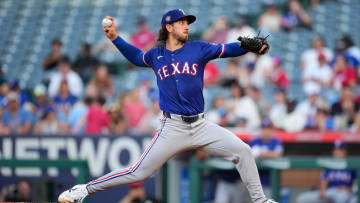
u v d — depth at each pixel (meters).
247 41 14.06
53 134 30.69
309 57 43.22
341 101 37.84
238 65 43.88
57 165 27.69
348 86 40.28
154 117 36.28
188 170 29.25
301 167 26.38
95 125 34.41
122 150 29.80
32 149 30.89
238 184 28.00
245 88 39.44
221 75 44.22
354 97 39.53
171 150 14.77
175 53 14.72
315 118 36.56
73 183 29.72
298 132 30.64
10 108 37.31
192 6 56.25
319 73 42.69
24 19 58.28
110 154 29.88
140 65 15.35
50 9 59.06
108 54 49.25
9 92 41.25
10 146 31.14
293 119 37.59
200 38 53.09
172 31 14.73
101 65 46.31
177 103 14.60
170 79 14.66
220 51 14.48
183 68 14.55
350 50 44.44
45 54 53.56
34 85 49.09
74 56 52.31
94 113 34.44
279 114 38.31
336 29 52.97
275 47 49.53
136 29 53.88
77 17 57.56
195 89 14.57
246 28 47.66
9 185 30.33
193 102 14.61
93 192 15.46
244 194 28.06
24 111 37.53
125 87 45.91
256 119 37.12
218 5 55.81
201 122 14.77
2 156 31.17
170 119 14.71
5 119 37.38
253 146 29.27
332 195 27.03
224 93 42.34
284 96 38.84
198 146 14.88
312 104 38.28
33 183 30.09
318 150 30.44
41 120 36.34
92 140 30.17
